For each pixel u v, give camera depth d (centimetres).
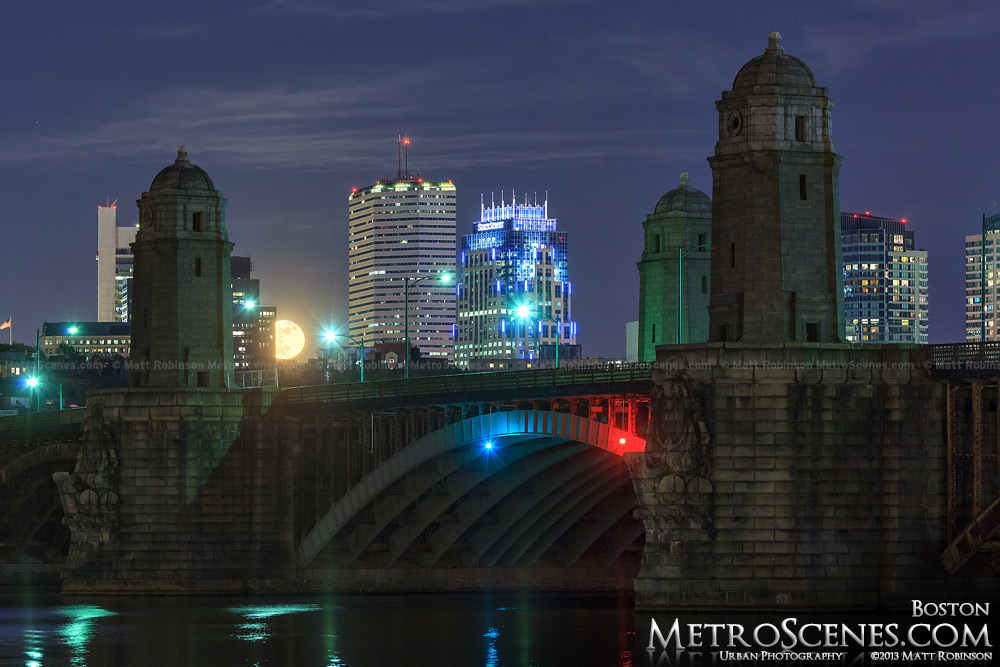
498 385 14088
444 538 15425
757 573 12081
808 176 12544
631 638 12206
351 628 13025
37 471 18925
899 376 12250
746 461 12138
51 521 19188
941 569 12131
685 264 16088
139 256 16138
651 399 12456
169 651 12038
